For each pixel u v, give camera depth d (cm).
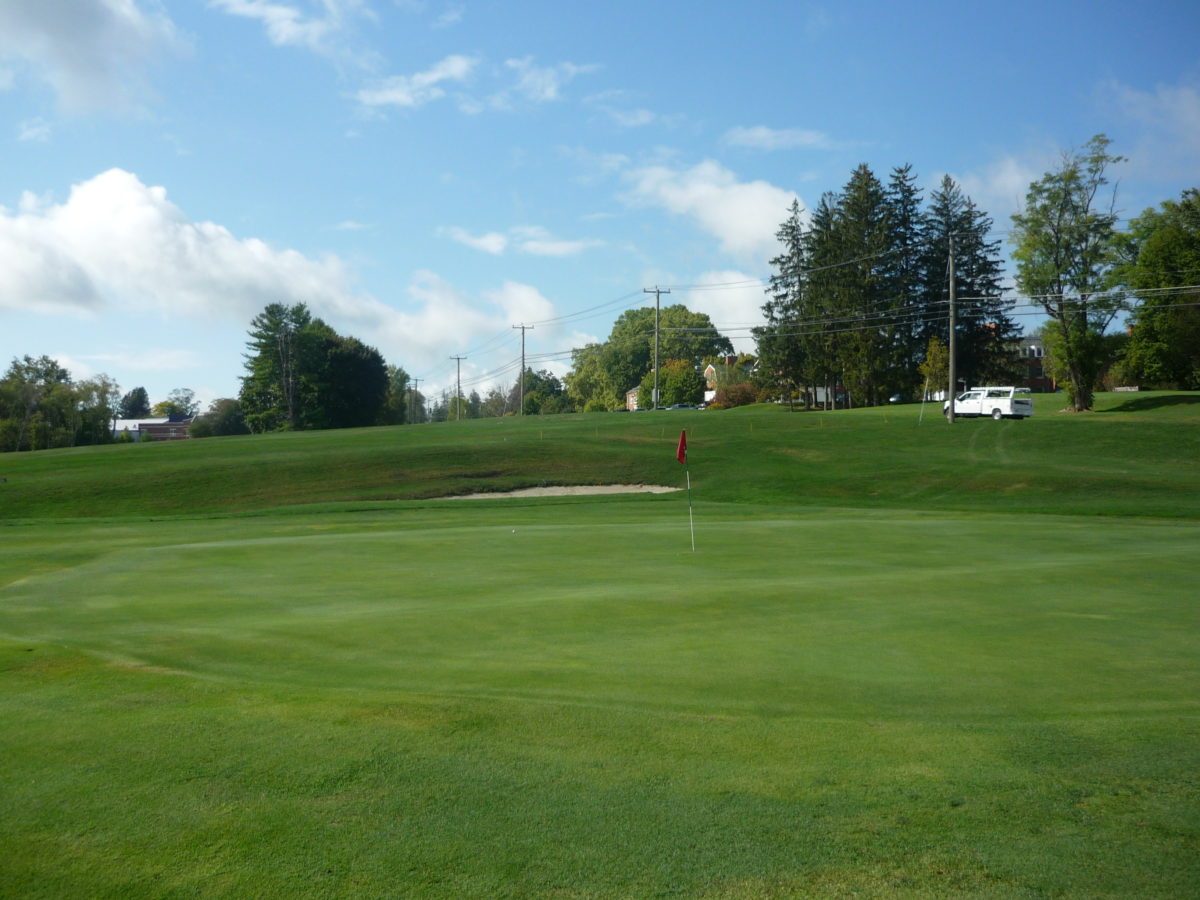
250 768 589
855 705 729
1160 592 1265
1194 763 604
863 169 9256
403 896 442
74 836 503
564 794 552
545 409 17538
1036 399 8131
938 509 3150
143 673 816
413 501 3400
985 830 505
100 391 11169
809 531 2153
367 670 832
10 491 3812
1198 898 436
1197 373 8662
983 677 816
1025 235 6750
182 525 2742
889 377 9294
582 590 1282
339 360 11700
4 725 672
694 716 693
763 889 446
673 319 17288
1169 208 8619
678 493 3762
